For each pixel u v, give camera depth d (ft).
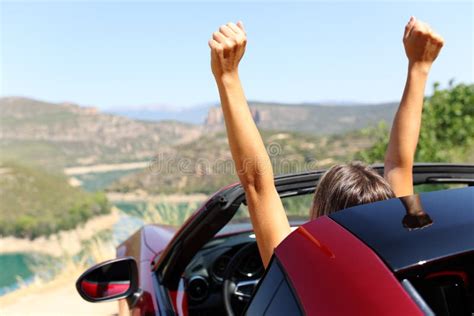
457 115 34.68
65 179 428.15
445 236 3.79
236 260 9.46
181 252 8.48
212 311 9.80
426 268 3.57
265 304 4.34
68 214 310.45
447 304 3.65
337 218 4.41
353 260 3.77
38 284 24.34
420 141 32.91
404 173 6.41
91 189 394.52
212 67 5.06
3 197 351.67
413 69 6.50
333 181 5.20
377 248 3.79
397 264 3.59
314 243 4.16
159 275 8.95
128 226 27.71
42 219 307.78
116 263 8.80
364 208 4.47
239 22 5.04
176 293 8.55
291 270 4.09
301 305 3.75
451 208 4.24
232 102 5.00
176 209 27.61
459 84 35.96
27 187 376.27
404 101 6.53
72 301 21.29
